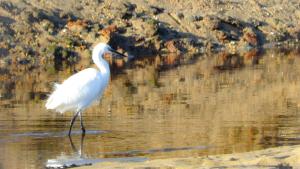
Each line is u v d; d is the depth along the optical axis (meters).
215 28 35.16
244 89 20.56
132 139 13.41
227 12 37.78
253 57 30.39
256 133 13.80
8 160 11.88
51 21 33.25
